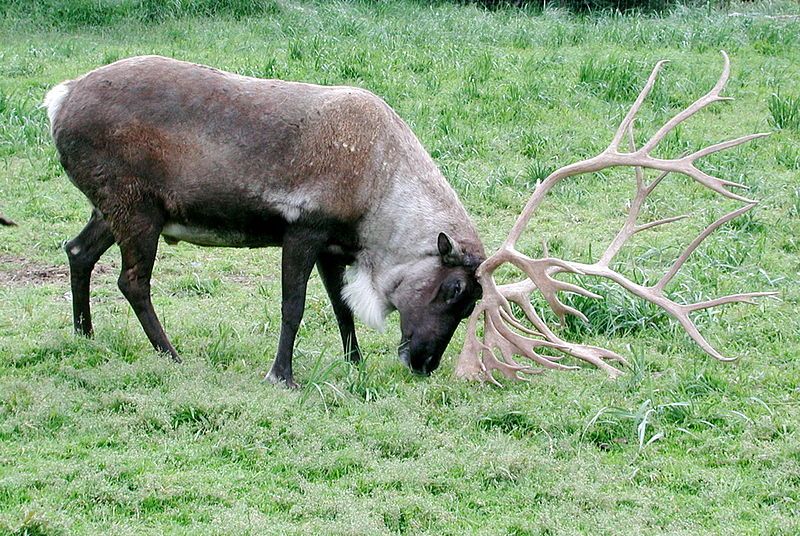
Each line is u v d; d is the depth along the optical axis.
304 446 9.53
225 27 26.73
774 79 22.78
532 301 13.05
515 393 10.89
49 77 21.80
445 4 31.77
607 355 11.57
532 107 20.70
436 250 11.23
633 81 21.66
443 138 19.03
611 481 9.26
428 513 8.58
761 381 11.37
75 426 9.66
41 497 8.48
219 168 10.76
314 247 11.04
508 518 8.64
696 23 27.88
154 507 8.54
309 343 12.29
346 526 8.23
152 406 9.93
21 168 17.47
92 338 11.71
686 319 11.23
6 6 27.09
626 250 15.14
